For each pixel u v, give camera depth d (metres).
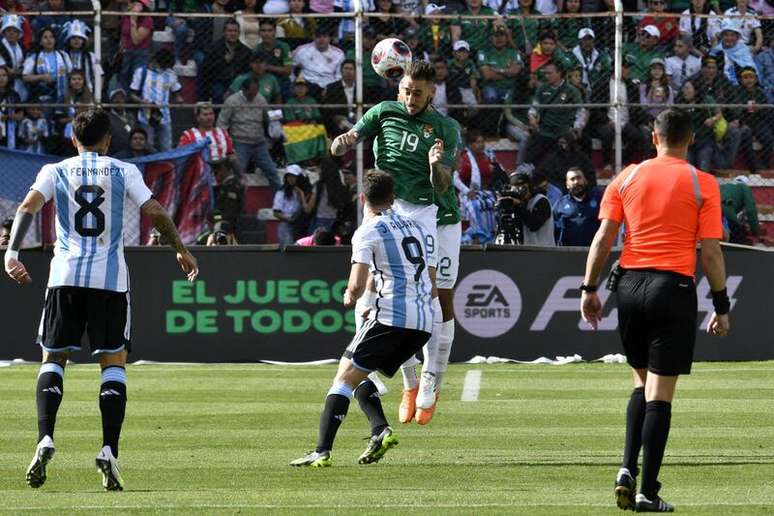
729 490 25.08
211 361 51.78
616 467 28.30
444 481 26.31
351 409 38.50
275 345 51.97
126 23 61.66
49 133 60.75
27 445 31.42
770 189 64.31
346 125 62.03
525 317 52.41
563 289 52.53
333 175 61.12
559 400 40.44
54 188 25.56
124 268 25.64
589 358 52.47
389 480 26.36
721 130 63.38
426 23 63.34
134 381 45.31
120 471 27.58
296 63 63.50
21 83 60.91
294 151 62.06
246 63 63.03
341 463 28.83
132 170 25.89
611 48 63.16
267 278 52.03
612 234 23.23
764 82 65.56
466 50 62.84
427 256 27.59
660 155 23.41
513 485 25.78
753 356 52.53
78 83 61.09
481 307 52.22
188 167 61.00
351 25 64.75
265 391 42.62
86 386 43.62
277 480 26.36
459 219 34.19
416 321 27.02
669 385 22.36
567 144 61.75
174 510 22.28
